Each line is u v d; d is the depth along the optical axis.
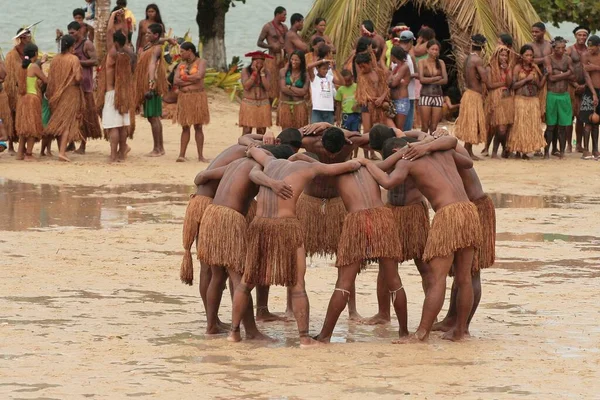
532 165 36.41
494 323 16.64
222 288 15.88
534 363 14.23
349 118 34.84
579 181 33.34
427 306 15.46
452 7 44.22
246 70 36.09
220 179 16.33
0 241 22.61
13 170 33.28
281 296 19.16
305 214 16.80
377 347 15.20
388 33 43.00
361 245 15.31
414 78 35.25
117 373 13.60
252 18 135.88
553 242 23.44
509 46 37.34
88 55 36.19
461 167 16.09
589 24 54.03
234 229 15.57
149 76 36.56
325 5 44.97
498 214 27.11
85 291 18.48
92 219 25.55
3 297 17.86
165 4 152.50
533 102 37.09
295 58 35.31
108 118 35.44
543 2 52.91
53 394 12.68
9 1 159.50
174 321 16.64
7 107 35.59
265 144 16.61
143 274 19.88
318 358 14.52
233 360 14.38
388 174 15.77
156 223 25.17
